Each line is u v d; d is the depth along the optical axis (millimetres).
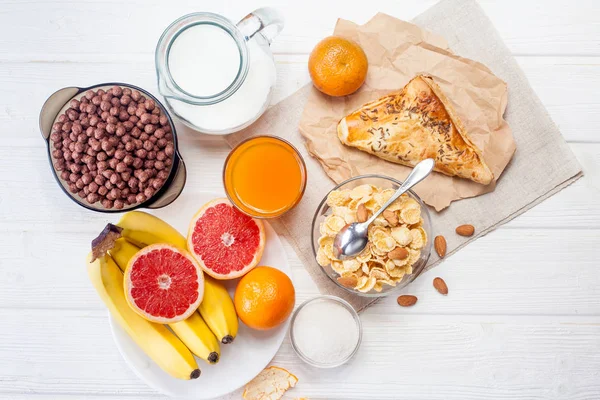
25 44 872
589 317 863
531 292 864
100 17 869
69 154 794
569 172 848
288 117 857
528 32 864
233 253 808
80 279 868
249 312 775
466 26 853
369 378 862
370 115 822
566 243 862
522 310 865
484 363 865
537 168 851
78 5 868
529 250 864
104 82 869
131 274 767
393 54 845
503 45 850
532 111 849
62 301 869
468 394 865
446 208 854
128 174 795
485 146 838
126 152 793
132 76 870
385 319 861
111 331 869
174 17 868
